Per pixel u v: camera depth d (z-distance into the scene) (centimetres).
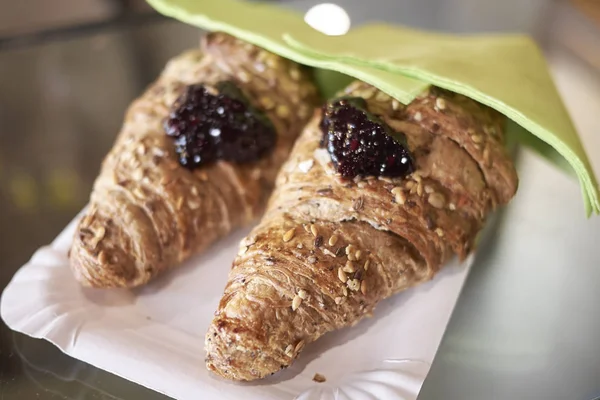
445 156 35
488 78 37
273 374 33
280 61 40
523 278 37
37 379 33
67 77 51
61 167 46
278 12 43
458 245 35
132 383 33
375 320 35
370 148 34
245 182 38
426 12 52
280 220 34
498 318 35
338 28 51
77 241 35
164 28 52
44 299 35
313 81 42
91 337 34
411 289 36
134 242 36
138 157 37
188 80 40
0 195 45
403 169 34
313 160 35
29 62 51
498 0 53
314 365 33
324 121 35
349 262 33
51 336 34
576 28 51
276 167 39
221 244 38
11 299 35
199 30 52
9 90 50
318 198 34
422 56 38
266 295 32
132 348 34
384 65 36
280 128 39
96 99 49
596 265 37
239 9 42
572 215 39
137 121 39
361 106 35
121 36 52
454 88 35
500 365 33
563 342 34
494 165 36
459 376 33
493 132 36
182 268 37
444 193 34
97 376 33
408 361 33
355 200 34
